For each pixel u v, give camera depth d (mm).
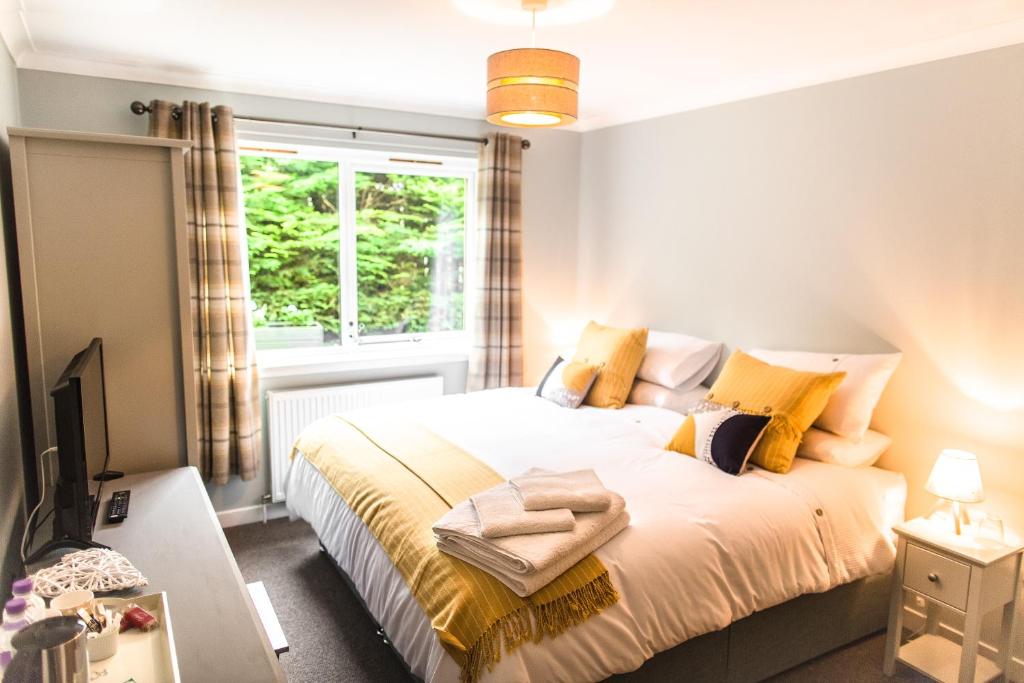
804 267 3334
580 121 4645
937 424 2816
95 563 1687
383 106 4020
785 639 2412
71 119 3219
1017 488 2566
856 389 2859
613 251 4570
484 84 3682
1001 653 2455
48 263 2270
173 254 2430
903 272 2912
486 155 4285
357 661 2564
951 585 2354
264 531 3742
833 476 2674
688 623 2049
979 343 2666
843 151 3119
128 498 2221
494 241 4355
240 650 1432
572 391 3666
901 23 2568
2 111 2482
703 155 3844
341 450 2941
